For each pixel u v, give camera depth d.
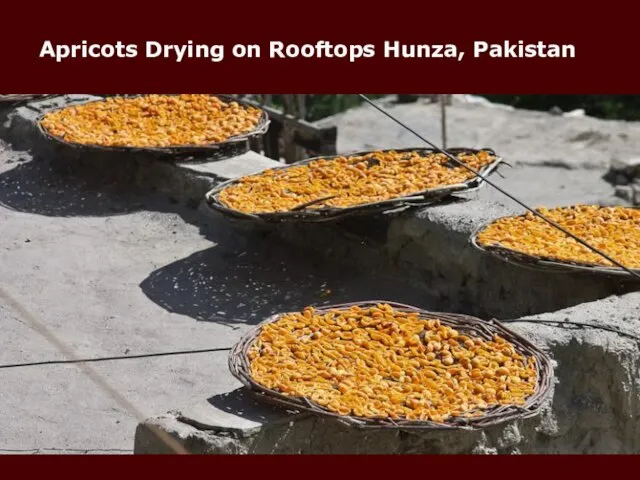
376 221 4.36
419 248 4.25
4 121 5.69
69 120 5.29
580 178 8.56
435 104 9.88
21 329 3.96
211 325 4.05
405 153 4.74
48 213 4.93
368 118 9.52
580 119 9.70
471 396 3.04
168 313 4.13
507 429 3.18
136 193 5.06
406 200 4.21
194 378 3.67
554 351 3.36
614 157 8.89
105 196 5.05
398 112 9.68
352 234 4.42
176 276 4.41
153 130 5.20
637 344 3.39
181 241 4.68
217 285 4.34
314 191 4.47
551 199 8.16
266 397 3.00
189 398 3.56
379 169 4.64
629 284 3.74
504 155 8.93
